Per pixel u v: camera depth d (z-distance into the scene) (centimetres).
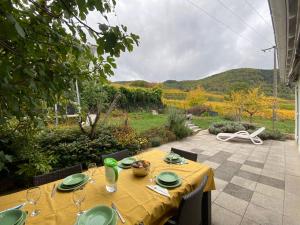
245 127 926
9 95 79
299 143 560
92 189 161
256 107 1195
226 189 314
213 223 228
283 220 233
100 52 104
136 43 108
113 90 1043
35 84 84
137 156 248
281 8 199
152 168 206
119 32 101
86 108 452
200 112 1548
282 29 257
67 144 404
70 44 105
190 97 1666
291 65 449
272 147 616
